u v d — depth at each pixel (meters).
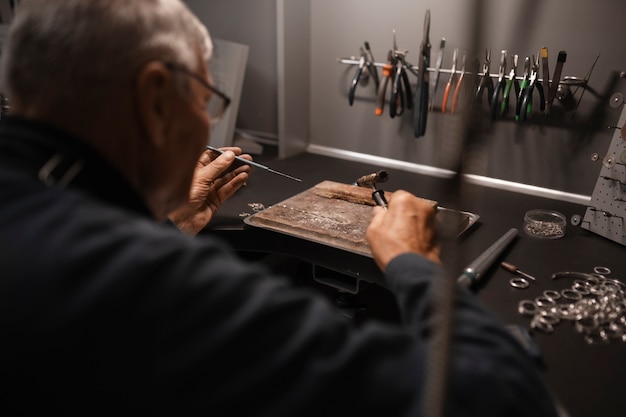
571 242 1.35
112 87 0.60
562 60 1.48
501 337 0.61
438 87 1.75
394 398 0.50
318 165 1.92
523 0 1.54
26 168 0.57
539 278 1.17
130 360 0.48
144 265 0.50
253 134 2.21
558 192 1.67
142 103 0.62
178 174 0.73
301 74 1.97
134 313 0.49
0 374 0.48
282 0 1.78
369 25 1.82
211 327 0.50
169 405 0.48
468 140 0.40
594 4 1.47
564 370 0.89
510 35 1.59
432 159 1.85
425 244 0.86
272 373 0.49
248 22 2.05
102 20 0.58
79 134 0.61
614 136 1.33
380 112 1.76
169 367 0.48
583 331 0.98
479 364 0.55
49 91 0.59
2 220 0.53
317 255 1.29
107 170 0.62
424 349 0.54
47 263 0.50
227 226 1.37
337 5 1.85
